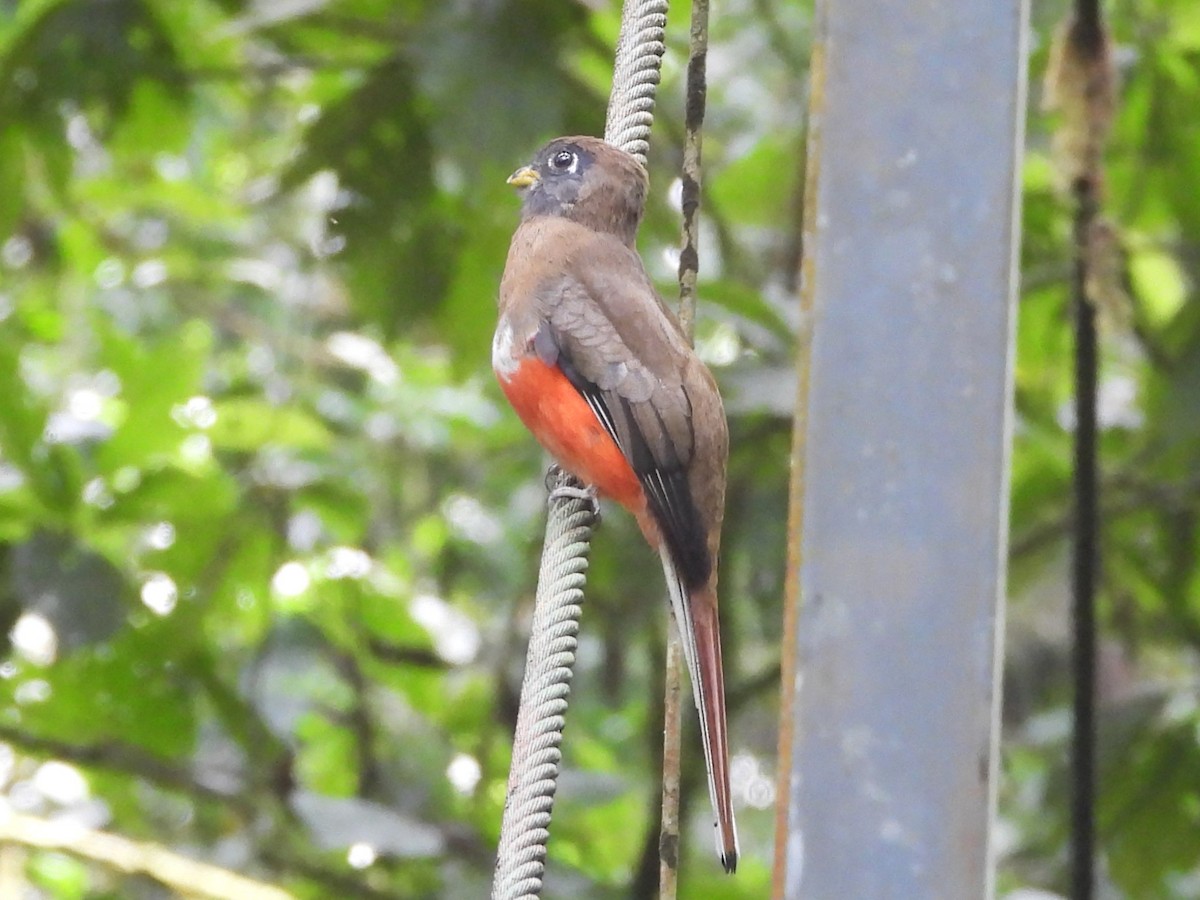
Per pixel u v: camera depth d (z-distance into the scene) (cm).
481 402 1394
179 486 1170
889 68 538
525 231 934
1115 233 980
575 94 1153
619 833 1375
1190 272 1233
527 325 874
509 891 653
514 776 675
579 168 945
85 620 1088
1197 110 1248
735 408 1055
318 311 1448
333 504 1262
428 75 1084
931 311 529
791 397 1051
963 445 522
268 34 1234
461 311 1256
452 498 1466
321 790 1357
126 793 1234
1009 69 534
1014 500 1200
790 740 522
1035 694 1306
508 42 1093
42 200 1409
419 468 1402
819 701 520
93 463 1177
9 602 1139
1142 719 1180
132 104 1261
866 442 527
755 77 1480
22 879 802
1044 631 1260
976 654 513
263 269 1427
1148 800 1182
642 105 757
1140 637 1277
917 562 520
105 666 1162
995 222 530
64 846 779
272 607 1264
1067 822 1215
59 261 1446
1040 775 1302
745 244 1421
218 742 1262
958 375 525
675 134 1345
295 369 1398
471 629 1349
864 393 529
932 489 521
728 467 1164
